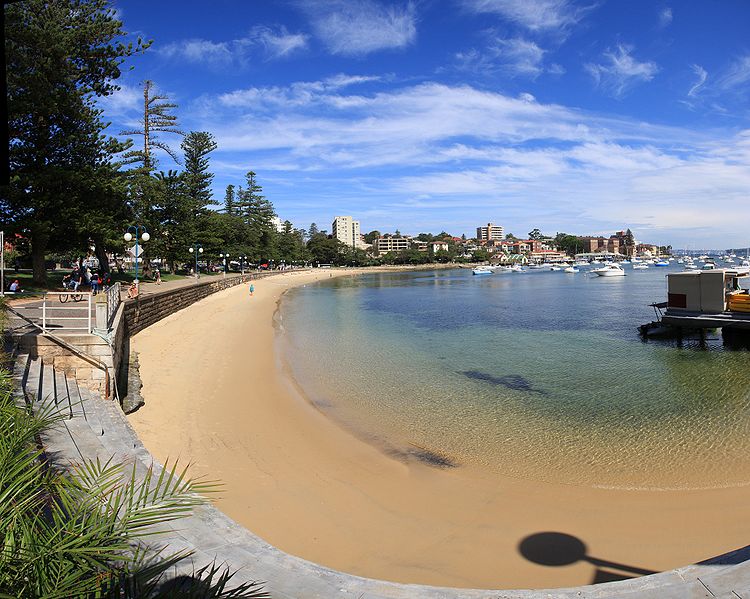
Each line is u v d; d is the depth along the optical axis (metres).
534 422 14.94
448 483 10.82
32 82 26.77
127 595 2.84
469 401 17.25
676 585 4.51
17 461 3.81
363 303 58.38
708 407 16.11
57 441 9.08
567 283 95.62
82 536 2.83
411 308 51.81
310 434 13.77
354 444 13.12
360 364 23.42
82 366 14.41
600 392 18.30
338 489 10.44
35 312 20.06
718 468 11.35
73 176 28.84
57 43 27.44
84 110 30.78
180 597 2.87
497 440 13.48
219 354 23.55
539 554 8.05
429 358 24.89
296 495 10.07
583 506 9.72
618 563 7.79
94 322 17.34
